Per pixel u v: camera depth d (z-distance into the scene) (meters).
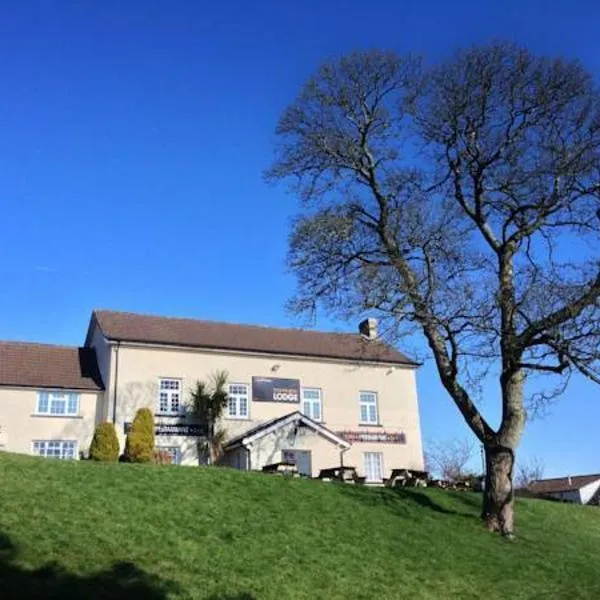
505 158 24.42
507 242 24.48
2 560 13.47
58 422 39.16
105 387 40.34
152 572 14.58
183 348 41.88
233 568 15.90
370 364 47.03
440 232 24.33
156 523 17.70
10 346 42.00
